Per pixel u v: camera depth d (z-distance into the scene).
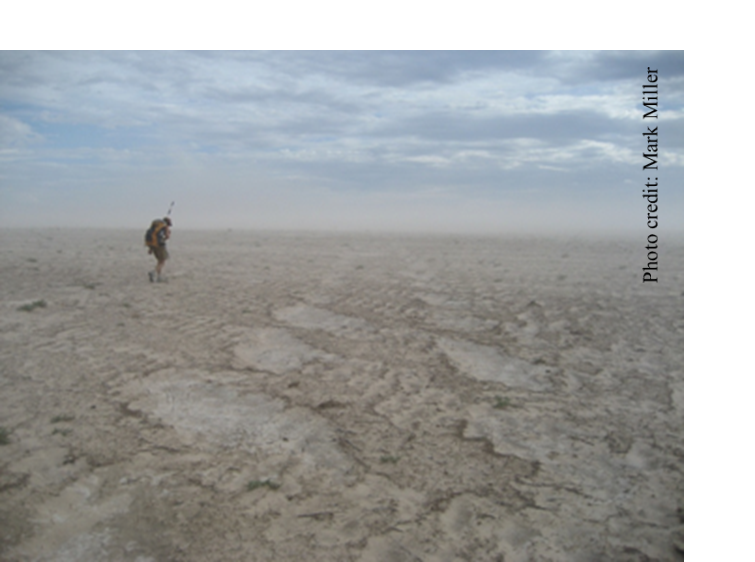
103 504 4.35
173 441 5.43
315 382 7.24
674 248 34.69
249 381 7.18
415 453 5.40
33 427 5.52
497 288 15.33
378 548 3.96
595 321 11.32
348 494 4.64
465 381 7.52
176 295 12.68
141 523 4.13
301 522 4.23
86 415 5.88
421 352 8.77
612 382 7.70
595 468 5.24
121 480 4.68
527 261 24.34
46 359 7.55
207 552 3.85
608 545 4.08
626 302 13.57
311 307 11.90
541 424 6.21
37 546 3.83
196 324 9.94
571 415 6.50
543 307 12.62
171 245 29.25
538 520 4.37
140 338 8.84
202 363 7.78
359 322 10.66
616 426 6.22
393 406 6.55
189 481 4.73
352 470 5.04
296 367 7.81
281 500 4.51
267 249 28.12
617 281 17.45
